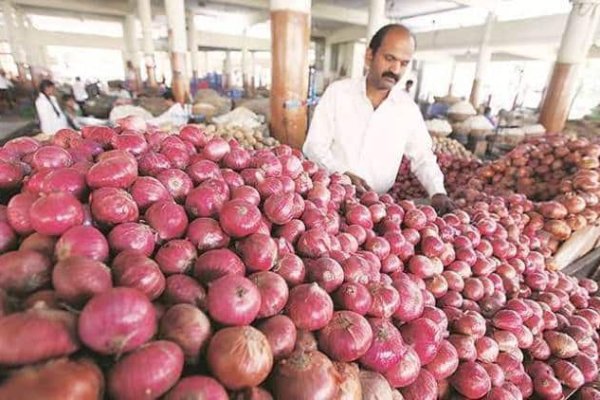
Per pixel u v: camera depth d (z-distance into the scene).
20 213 0.58
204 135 0.96
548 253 1.46
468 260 1.06
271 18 3.14
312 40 16.56
